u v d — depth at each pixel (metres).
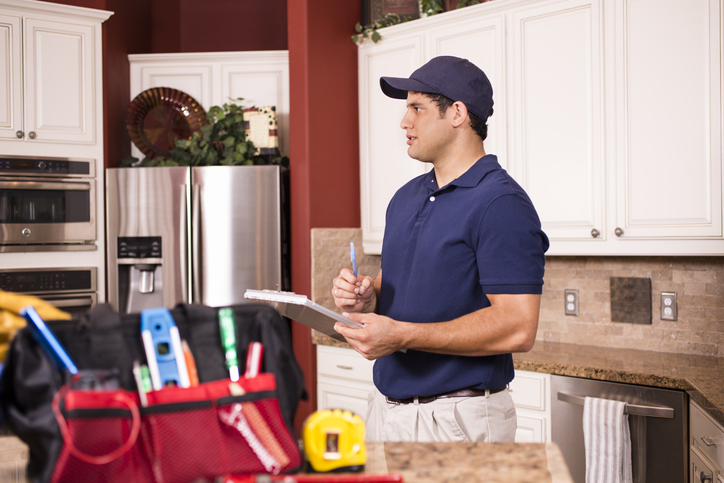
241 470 0.72
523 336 1.23
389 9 2.90
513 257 1.25
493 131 2.46
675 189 2.05
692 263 2.29
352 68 2.96
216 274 2.81
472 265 1.32
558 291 2.60
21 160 2.85
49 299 2.89
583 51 2.24
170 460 0.69
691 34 2.01
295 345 2.80
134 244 2.89
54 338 0.70
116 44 3.17
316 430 0.79
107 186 2.92
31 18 2.87
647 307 2.38
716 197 1.97
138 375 0.70
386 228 1.56
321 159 2.84
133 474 0.66
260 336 0.81
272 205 2.83
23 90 2.87
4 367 0.69
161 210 2.86
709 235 1.99
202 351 0.78
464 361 1.31
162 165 3.03
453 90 1.36
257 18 3.71
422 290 1.35
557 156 2.30
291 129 2.86
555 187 2.31
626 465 1.87
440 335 1.21
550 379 2.07
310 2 2.79
